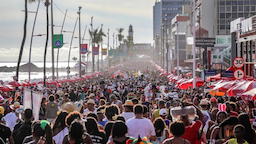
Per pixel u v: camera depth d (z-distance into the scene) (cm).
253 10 11100
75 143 852
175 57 13488
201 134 1013
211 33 11212
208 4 11181
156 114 1452
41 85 6025
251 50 4831
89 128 1001
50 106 1702
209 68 6094
